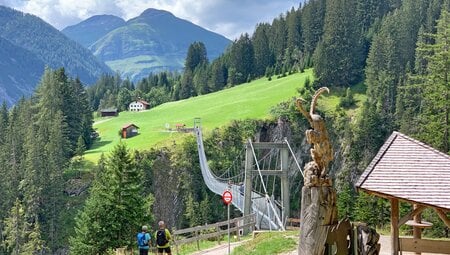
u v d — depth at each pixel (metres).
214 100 143.50
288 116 109.25
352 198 51.94
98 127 129.25
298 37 171.62
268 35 184.25
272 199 39.44
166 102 177.75
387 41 121.12
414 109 93.25
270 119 108.94
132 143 105.12
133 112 148.88
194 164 94.50
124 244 37.69
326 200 10.16
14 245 77.25
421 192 13.80
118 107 176.88
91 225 38.16
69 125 111.38
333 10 133.12
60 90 112.56
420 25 129.75
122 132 114.06
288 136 107.12
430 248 16.23
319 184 10.17
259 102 122.31
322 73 129.12
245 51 174.88
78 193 88.12
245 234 31.66
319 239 10.05
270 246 20.33
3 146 95.75
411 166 14.74
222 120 112.19
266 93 132.50
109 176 39.91
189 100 156.38
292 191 94.44
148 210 40.66
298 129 107.94
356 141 101.19
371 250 10.48
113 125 130.00
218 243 27.09
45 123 102.69
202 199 90.81
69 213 83.88
